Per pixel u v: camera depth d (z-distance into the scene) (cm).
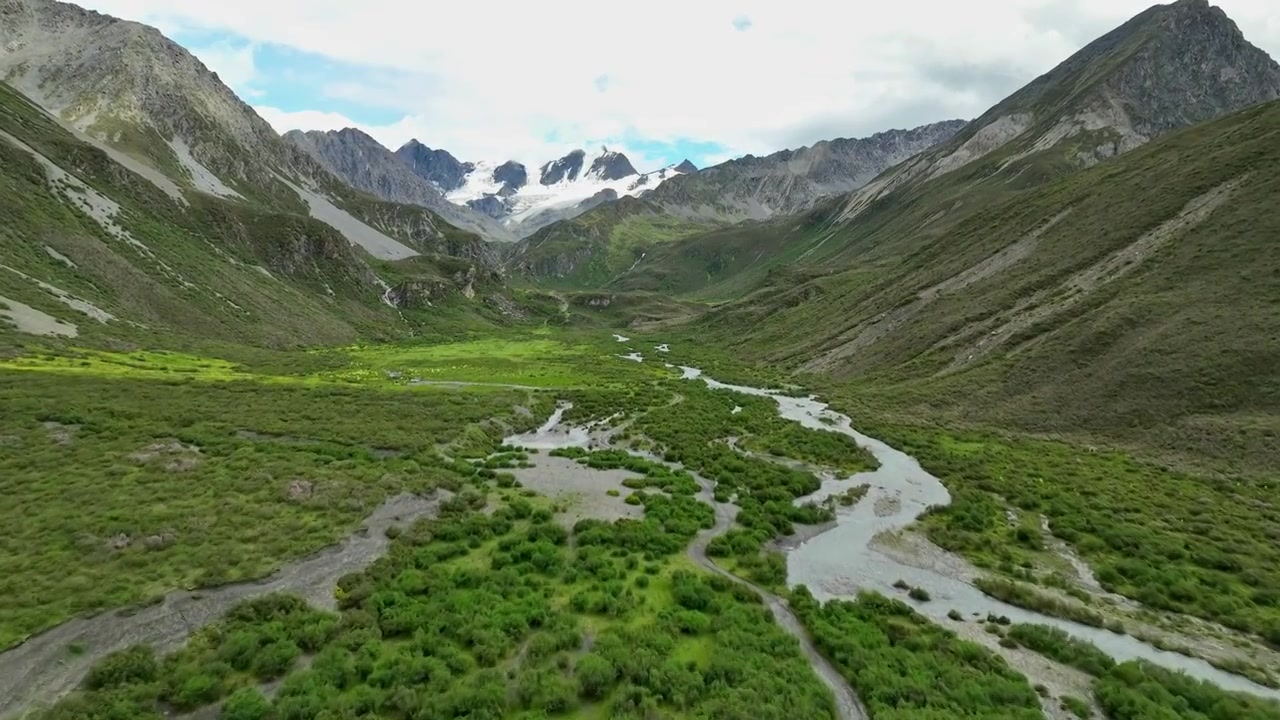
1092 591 3431
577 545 3681
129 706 2050
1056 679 2619
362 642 2516
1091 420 6394
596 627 2791
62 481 3791
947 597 3338
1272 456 4925
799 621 3002
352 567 3198
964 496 4838
